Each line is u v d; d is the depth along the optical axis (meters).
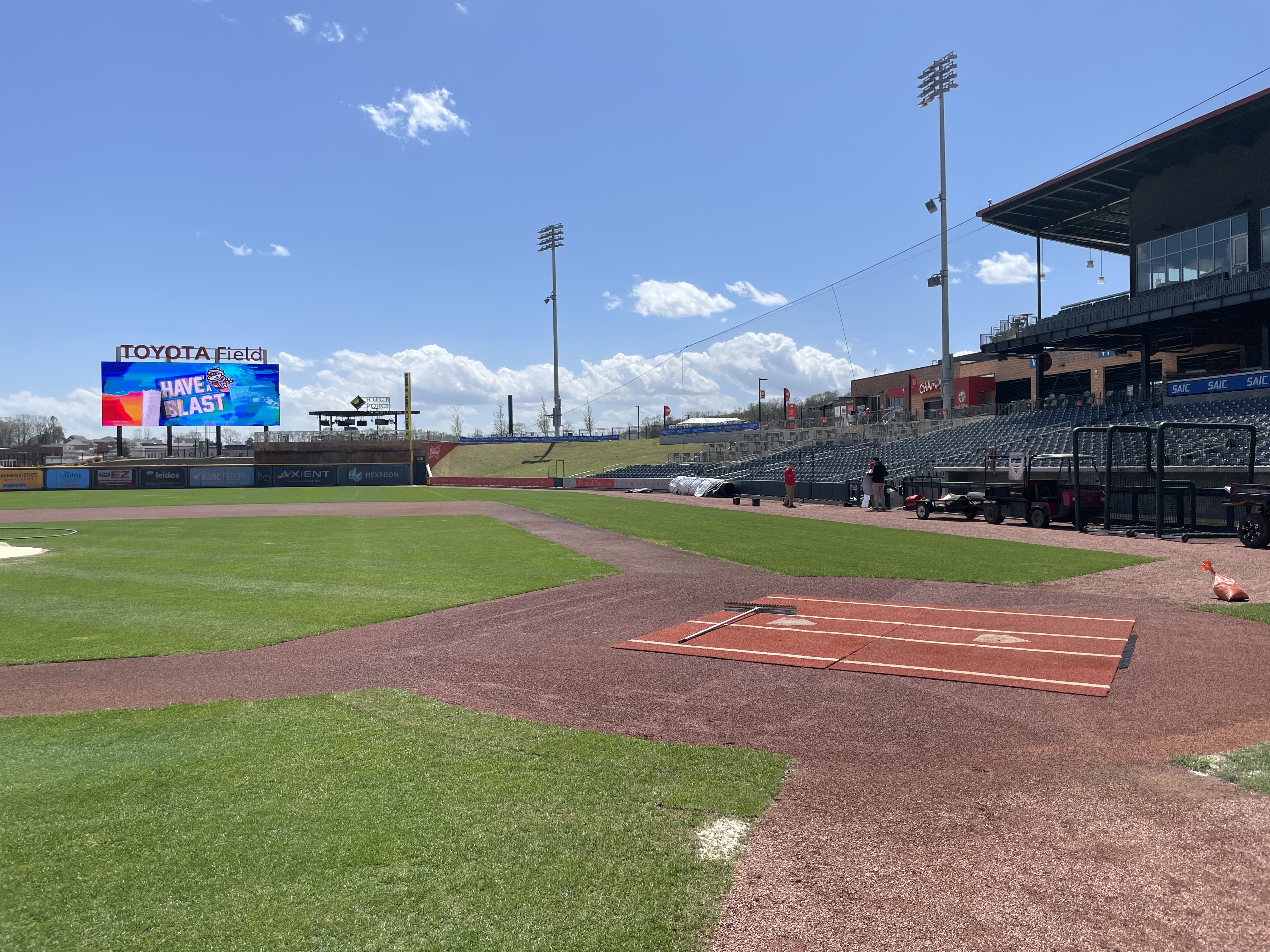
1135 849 4.15
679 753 5.68
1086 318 39.44
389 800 4.84
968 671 8.04
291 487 75.56
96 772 5.34
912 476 37.91
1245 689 7.27
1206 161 37.09
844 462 49.94
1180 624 10.42
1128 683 7.50
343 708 6.86
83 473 70.06
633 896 3.72
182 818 4.59
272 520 30.89
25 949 3.29
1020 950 3.27
